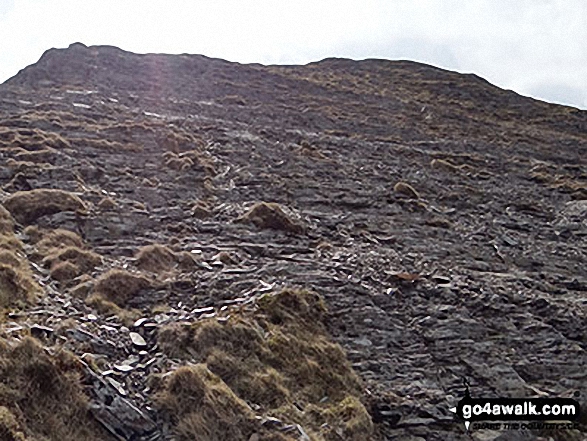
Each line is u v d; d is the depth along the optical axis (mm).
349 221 26953
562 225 32625
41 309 14555
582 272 25781
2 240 18594
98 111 41625
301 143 42000
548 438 14250
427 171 40719
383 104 68062
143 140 34938
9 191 24094
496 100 83938
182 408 11547
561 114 80125
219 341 14109
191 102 51969
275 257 21312
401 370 15758
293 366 14438
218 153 35625
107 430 10734
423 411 14148
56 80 54000
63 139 31719
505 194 37875
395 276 20344
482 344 17109
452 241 26812
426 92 82750
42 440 9891
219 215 25188
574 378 16344
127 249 20188
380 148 45594
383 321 17562
